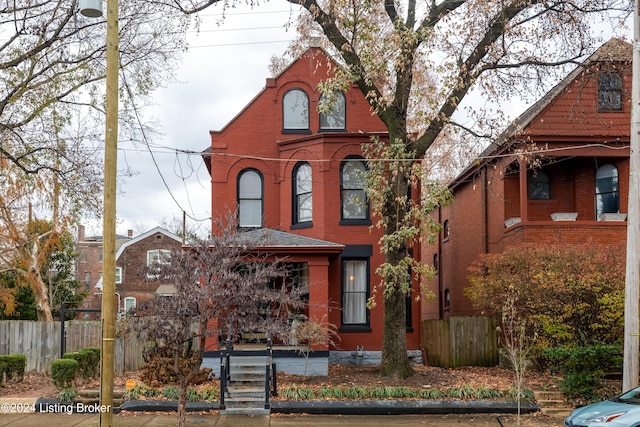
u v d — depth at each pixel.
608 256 18.42
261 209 23.36
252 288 13.12
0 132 18.81
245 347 20.16
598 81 21.73
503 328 21.52
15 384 18.66
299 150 23.06
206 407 15.83
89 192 19.92
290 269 22.27
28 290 33.25
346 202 22.52
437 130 18.39
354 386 17.17
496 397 16.44
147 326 12.19
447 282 31.80
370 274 22.27
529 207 24.23
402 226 17.66
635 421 10.90
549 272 17.88
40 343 21.20
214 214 23.08
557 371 18.34
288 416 15.48
